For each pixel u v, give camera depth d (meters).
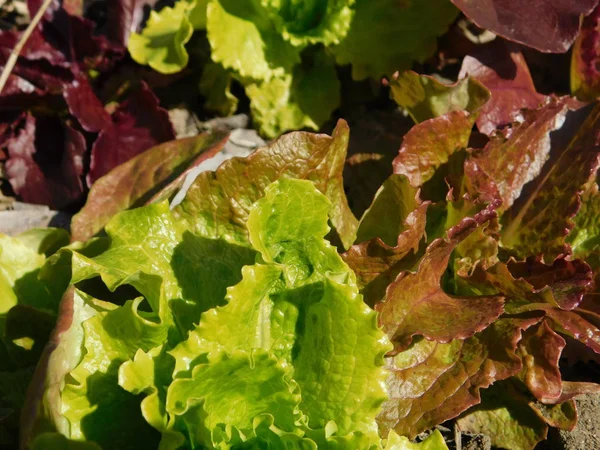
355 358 0.37
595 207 0.48
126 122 0.55
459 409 0.40
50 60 0.55
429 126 0.46
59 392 0.35
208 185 0.42
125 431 0.38
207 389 0.35
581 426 0.45
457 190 0.48
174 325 0.39
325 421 0.38
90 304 0.38
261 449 0.37
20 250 0.43
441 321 0.41
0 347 0.41
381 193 0.43
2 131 0.55
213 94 0.59
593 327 0.42
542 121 0.48
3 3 0.63
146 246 0.40
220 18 0.53
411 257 0.42
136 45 0.56
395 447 0.38
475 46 0.56
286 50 0.56
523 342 0.43
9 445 0.40
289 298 0.40
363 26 0.57
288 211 0.39
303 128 0.59
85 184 0.54
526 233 0.47
